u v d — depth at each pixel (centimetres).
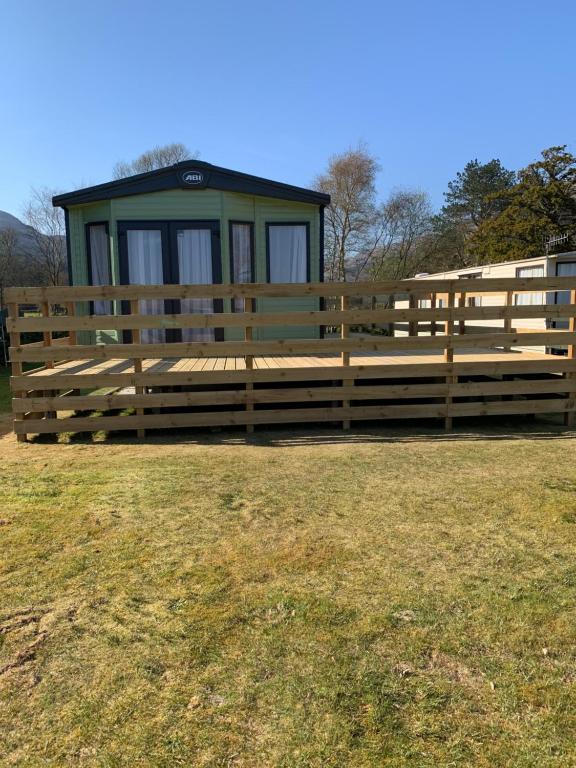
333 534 336
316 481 438
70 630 243
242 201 876
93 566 298
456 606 258
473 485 425
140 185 838
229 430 638
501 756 177
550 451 532
